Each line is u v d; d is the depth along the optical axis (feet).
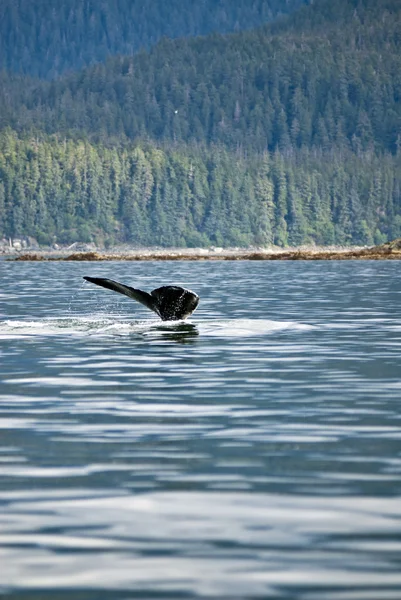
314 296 478.59
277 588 90.22
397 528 103.45
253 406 168.66
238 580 91.86
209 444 139.74
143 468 126.41
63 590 90.12
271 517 107.34
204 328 293.64
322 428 150.41
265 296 480.64
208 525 105.29
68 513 109.09
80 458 131.64
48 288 588.91
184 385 190.80
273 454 133.59
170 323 306.76
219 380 196.75
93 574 93.40
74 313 364.79
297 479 121.08
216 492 115.96
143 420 156.56
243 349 245.65
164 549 98.99
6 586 90.99
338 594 88.84
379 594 88.74
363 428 150.20
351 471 124.57
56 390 185.16
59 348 246.47
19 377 200.64
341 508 109.81
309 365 218.38
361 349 247.29
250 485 118.73
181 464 128.36
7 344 255.29
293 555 97.14
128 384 191.83
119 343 256.73
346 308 390.42
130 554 97.91
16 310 383.04
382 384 192.24
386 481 119.85
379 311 372.38
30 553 98.27
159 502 112.57
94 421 155.84
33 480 121.19
